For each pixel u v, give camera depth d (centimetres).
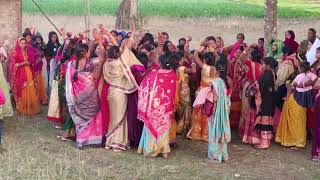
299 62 823
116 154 739
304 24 1897
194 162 715
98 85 768
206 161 721
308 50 901
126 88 751
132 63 761
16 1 1123
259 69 825
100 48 769
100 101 770
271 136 800
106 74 753
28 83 955
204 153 761
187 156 743
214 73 711
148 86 720
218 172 675
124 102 754
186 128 845
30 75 958
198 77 827
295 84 786
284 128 802
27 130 856
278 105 850
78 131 761
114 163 697
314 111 736
